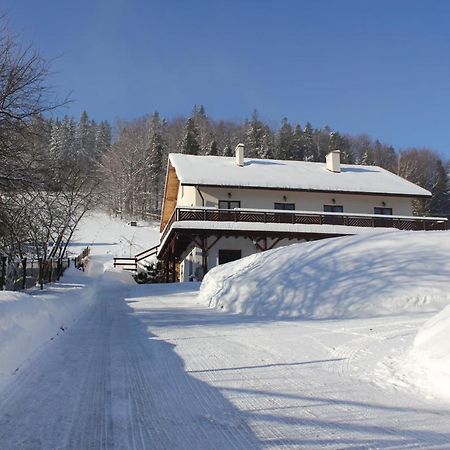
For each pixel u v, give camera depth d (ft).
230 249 92.94
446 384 16.21
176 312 44.32
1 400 15.52
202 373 19.40
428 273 39.81
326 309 38.17
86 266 117.39
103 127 359.46
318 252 47.91
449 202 266.36
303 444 11.89
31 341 22.99
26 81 37.27
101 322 36.94
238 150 108.47
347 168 119.44
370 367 19.60
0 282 41.57
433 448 11.53
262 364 20.90
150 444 12.01
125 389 17.08
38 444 12.03
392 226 95.81
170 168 112.78
